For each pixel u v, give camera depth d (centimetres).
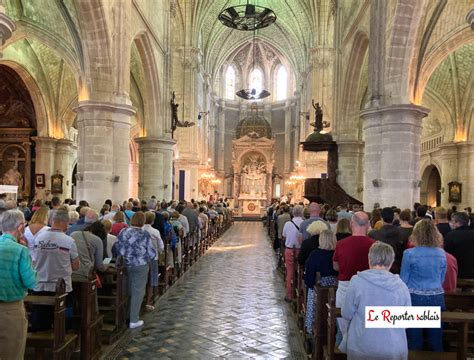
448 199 2366
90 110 1475
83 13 1412
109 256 802
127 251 747
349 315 388
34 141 2402
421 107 1417
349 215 1062
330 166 2205
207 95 4450
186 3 3303
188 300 966
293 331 761
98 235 699
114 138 1509
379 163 1461
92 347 602
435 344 507
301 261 681
